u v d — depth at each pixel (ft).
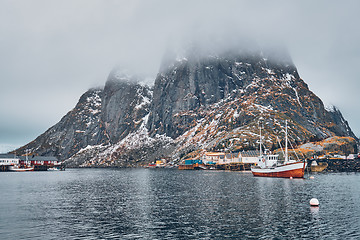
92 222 197.16
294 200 274.16
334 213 216.74
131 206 253.03
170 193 337.93
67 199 298.35
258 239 159.84
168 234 169.27
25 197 316.19
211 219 201.57
